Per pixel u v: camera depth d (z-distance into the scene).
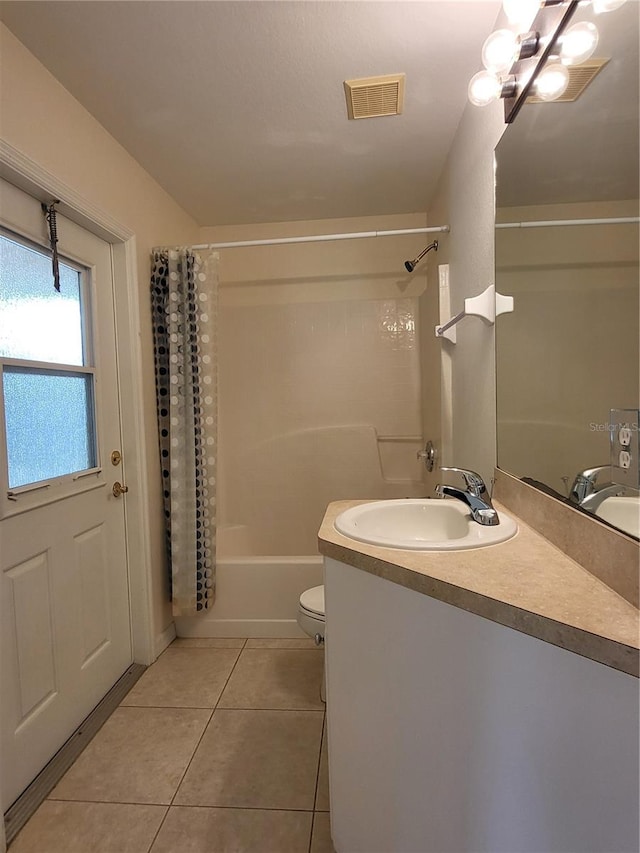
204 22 1.32
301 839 1.20
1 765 1.20
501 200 1.40
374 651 1.00
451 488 1.28
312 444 3.00
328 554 1.08
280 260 2.97
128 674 1.96
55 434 1.59
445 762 0.90
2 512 1.31
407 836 0.98
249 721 1.66
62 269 1.64
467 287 1.79
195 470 2.13
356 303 2.94
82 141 1.66
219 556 2.55
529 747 0.78
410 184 2.43
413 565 0.93
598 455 0.88
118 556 1.94
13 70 1.32
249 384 3.03
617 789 0.70
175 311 2.09
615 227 0.82
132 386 1.96
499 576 0.88
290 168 2.22
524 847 0.80
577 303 0.96
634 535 0.76
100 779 1.41
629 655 0.66
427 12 1.31
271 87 1.62
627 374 0.78
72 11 1.27
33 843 1.21
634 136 0.75
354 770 1.07
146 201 2.17
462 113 1.80
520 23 1.08
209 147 1.99
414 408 2.95
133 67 1.49
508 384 1.37
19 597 1.38
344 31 1.37
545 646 0.74
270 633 2.27
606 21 0.84
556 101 1.05
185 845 1.20
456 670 0.86
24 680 1.38
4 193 1.35
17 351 1.41
